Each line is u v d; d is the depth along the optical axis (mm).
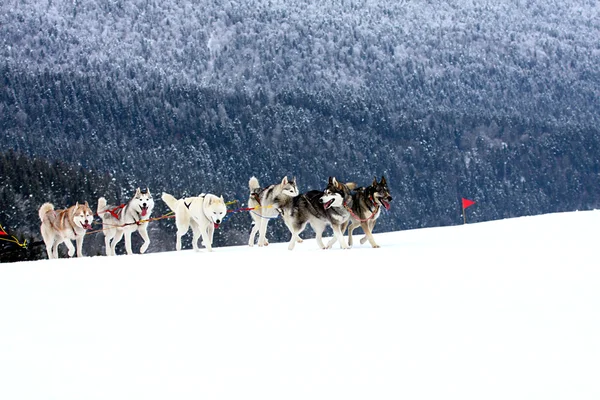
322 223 12195
